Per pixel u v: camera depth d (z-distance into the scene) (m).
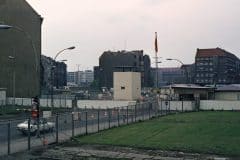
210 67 169.75
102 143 28.09
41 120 33.03
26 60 85.69
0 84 79.50
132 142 28.39
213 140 28.86
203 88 69.75
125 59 178.62
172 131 34.56
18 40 83.75
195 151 24.52
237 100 66.81
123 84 76.56
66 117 45.06
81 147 26.48
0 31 80.00
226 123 41.09
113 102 71.25
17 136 30.78
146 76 190.75
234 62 180.88
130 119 46.59
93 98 87.75
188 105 64.94
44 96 91.94
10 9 82.31
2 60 80.25
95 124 40.50
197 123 41.34
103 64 181.12
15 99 73.50
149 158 22.62
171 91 90.38
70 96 91.12
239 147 25.69
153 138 30.33
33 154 23.72
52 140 29.17
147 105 60.78
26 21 86.19
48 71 152.62
